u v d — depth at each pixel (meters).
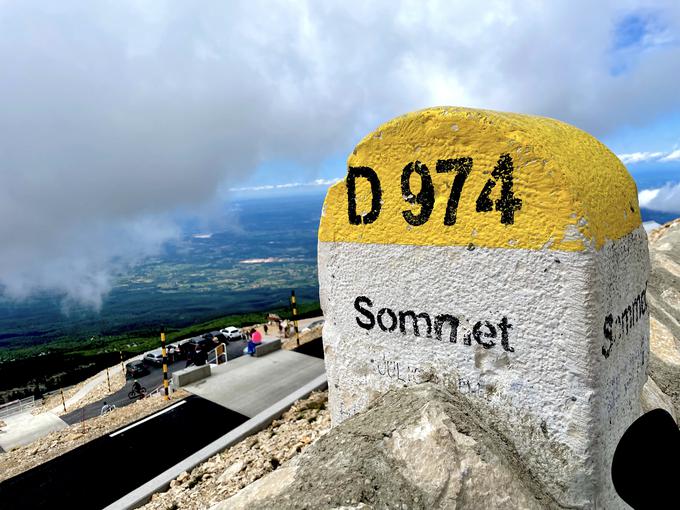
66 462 6.29
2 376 52.53
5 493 5.61
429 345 2.20
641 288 2.18
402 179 2.14
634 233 2.06
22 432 16.95
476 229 1.93
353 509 1.61
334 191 2.45
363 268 2.39
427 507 1.63
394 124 2.11
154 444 6.71
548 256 1.73
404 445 1.83
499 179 1.82
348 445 1.94
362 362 2.51
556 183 1.67
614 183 1.97
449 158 1.96
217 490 4.87
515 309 1.87
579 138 2.04
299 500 1.69
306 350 11.76
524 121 1.88
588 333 1.69
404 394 2.15
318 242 2.60
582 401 1.75
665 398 2.89
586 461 1.78
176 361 31.39
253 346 11.62
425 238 2.11
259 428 6.49
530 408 1.89
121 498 5.25
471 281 1.98
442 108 1.96
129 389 26.61
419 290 2.18
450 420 1.87
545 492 1.88
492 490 1.69
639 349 2.19
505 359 1.94
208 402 8.40
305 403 7.02
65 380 48.47
